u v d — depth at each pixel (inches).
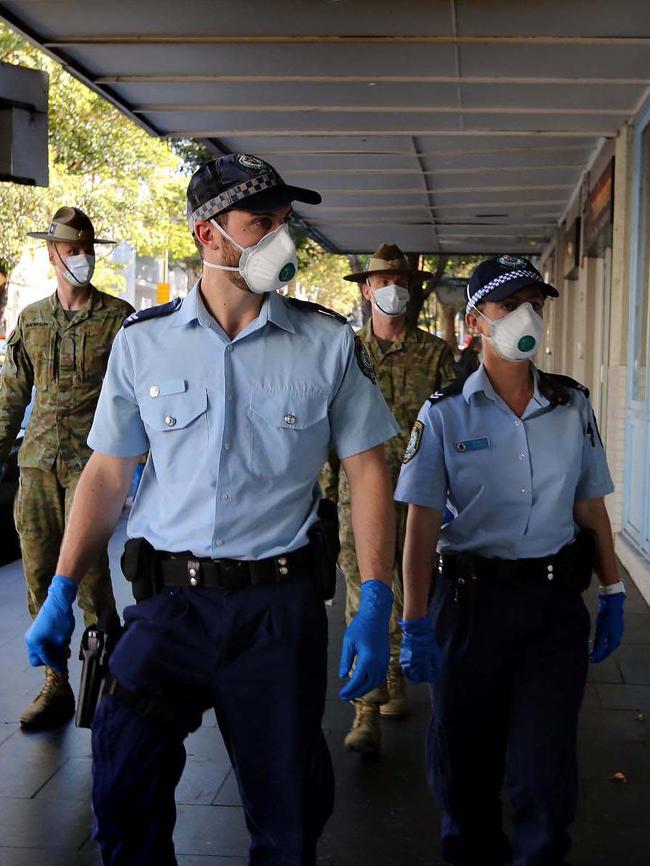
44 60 694.5
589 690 196.7
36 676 207.0
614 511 339.9
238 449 97.6
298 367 98.8
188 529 98.3
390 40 285.0
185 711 98.0
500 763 115.9
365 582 100.0
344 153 431.8
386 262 189.0
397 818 145.4
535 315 113.1
